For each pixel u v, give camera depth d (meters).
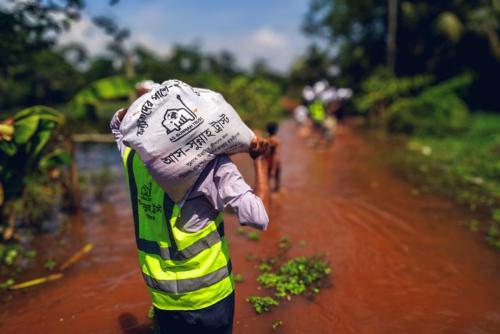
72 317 3.86
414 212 6.64
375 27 29.89
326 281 4.42
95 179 9.37
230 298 2.37
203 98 2.04
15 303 4.14
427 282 4.38
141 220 2.29
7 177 5.48
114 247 5.50
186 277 2.19
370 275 4.54
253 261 4.93
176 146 1.99
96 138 11.84
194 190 2.12
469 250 5.18
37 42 7.61
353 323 3.65
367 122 22.94
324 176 9.24
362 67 30.97
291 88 43.66
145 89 4.16
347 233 5.76
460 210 6.74
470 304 3.95
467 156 11.45
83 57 33.12
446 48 27.05
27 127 5.27
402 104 18.22
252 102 22.69
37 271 4.85
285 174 9.48
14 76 11.00
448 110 16.61
